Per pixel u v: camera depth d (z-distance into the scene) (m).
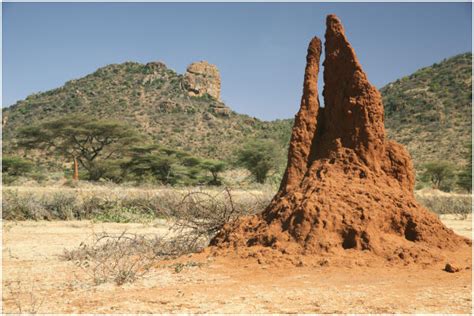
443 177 66.38
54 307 6.62
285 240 9.64
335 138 11.19
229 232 11.22
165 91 146.62
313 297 6.84
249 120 135.00
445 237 10.28
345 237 9.53
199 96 149.12
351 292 7.09
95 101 135.00
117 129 62.91
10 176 55.34
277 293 7.12
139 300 6.92
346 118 11.05
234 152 68.25
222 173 73.31
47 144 64.62
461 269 8.55
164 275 8.68
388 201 10.20
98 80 151.00
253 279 8.16
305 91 11.93
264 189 31.53
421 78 126.38
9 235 16.38
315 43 12.07
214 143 113.69
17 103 138.12
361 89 11.04
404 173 11.08
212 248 10.75
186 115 131.00
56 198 25.02
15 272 9.46
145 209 24.05
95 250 11.49
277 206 10.62
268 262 9.08
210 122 127.75
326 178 10.48
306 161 11.58
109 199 26.06
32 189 33.69
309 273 8.41
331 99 11.58
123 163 62.69
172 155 65.25
